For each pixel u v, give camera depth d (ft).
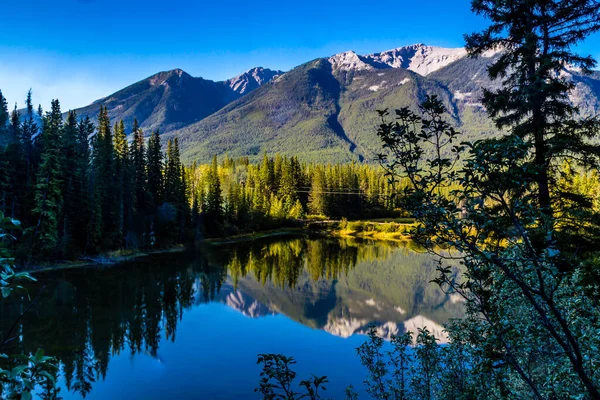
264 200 337.11
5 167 134.72
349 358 73.46
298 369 67.26
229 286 136.15
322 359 72.79
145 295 113.60
